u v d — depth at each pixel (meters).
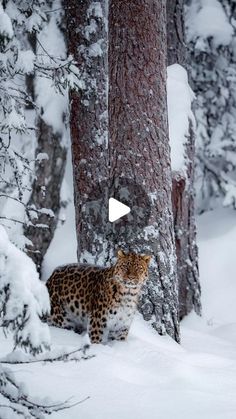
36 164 27.66
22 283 8.98
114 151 18.95
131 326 17.89
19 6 20.14
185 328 23.47
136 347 16.19
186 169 25.14
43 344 8.90
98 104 23.20
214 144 36.94
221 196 38.19
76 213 22.52
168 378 14.30
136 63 18.80
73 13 24.03
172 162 24.91
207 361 16.67
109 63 19.23
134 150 18.72
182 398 12.80
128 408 12.06
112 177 18.95
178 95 25.59
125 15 18.88
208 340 21.45
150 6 18.91
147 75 18.83
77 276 17.62
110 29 19.20
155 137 18.83
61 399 12.17
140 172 18.67
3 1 20.00
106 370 14.01
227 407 12.46
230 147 37.38
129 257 16.12
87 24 23.83
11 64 16.31
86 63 23.59
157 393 12.98
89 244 20.83
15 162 17.77
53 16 27.62
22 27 21.36
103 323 16.41
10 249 9.20
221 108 37.25
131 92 18.81
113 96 19.02
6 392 9.51
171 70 26.17
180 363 15.16
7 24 12.19
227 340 23.11
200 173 38.03
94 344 16.12
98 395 12.55
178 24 27.06
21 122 16.59
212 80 36.72
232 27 35.28
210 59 36.47
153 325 18.38
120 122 18.86
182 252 25.42
